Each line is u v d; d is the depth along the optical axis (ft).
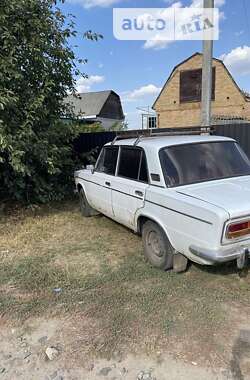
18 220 21.54
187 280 12.65
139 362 8.66
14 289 12.76
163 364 8.54
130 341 9.45
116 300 11.55
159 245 13.35
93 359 8.85
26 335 10.02
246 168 14.02
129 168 15.34
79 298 11.87
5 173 22.89
